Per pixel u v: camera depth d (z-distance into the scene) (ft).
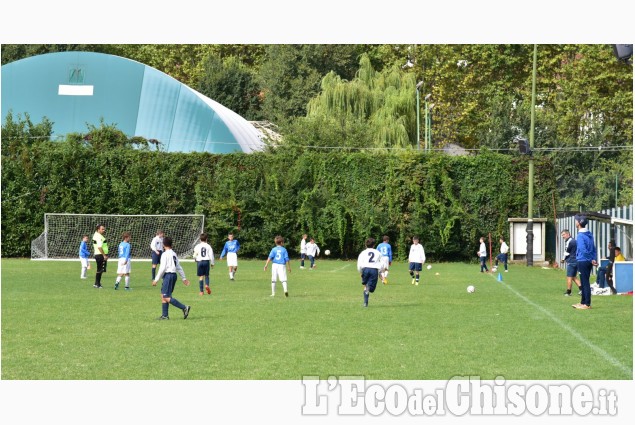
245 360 45.80
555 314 66.54
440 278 116.57
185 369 43.47
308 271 131.03
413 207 168.35
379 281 109.60
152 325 59.72
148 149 176.76
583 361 45.24
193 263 153.99
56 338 53.47
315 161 171.83
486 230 167.73
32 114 192.03
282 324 60.29
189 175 173.06
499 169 167.63
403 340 52.49
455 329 57.52
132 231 168.96
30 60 195.31
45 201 169.17
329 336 54.29
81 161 170.71
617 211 104.63
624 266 86.84
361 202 170.50
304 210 168.35
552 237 165.27
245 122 217.77
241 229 170.19
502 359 45.88
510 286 99.71
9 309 69.67
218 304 74.69
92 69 195.00
